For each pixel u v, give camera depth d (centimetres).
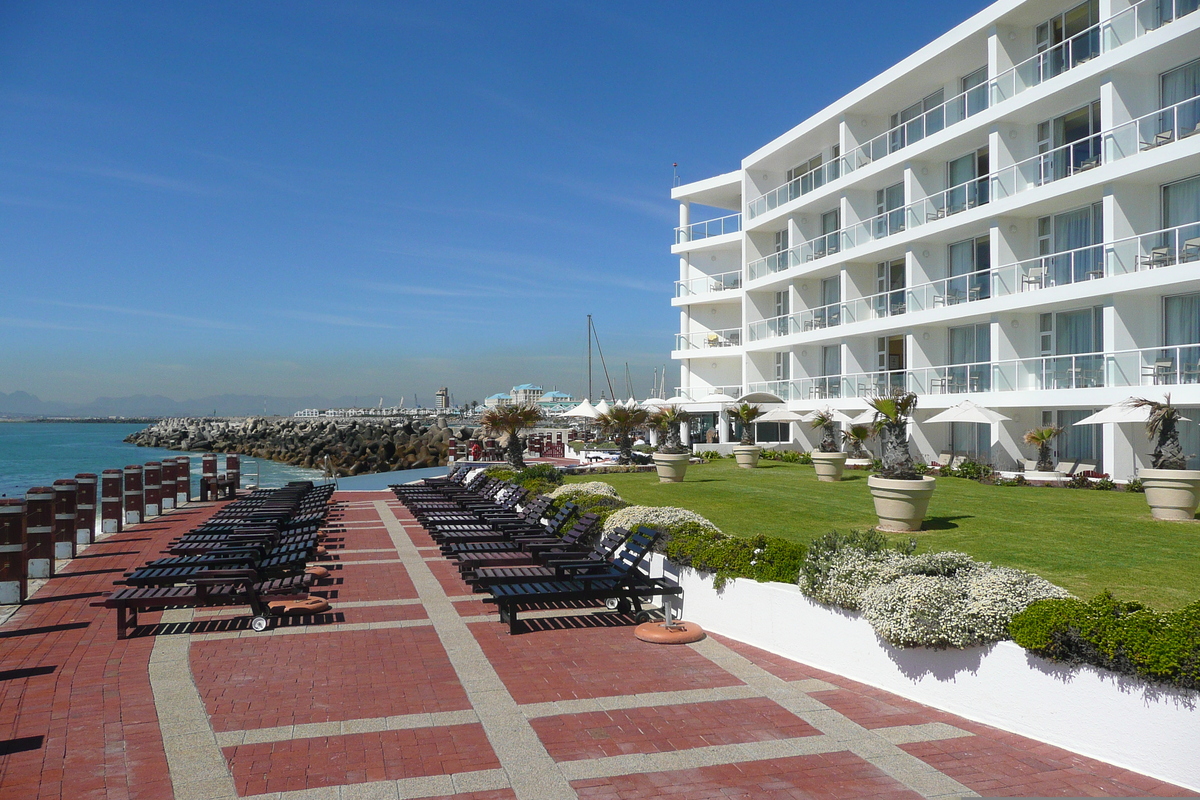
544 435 5338
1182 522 1384
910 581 692
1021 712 606
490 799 491
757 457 2791
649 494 1941
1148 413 1519
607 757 557
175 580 934
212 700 666
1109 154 2056
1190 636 516
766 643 837
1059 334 2367
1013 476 2217
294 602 981
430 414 18962
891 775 532
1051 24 2395
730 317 4403
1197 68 1992
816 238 3478
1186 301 2009
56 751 559
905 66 2795
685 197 4384
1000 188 2434
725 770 537
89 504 1501
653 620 953
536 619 957
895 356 3161
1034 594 656
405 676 736
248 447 7775
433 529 1421
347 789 503
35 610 985
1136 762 536
